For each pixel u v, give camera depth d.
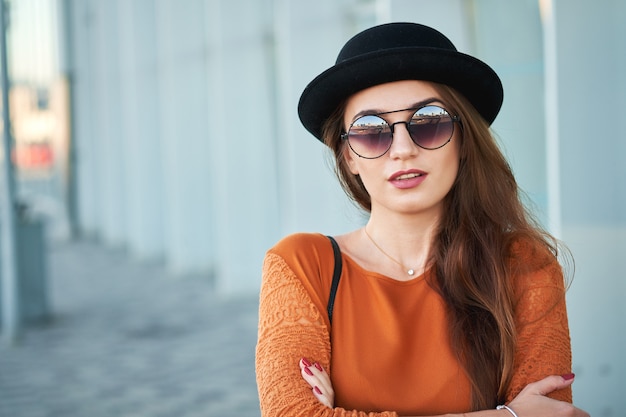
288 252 1.86
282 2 8.70
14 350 7.19
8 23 7.61
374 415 1.68
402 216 1.87
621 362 3.57
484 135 1.86
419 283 1.85
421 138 1.79
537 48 4.18
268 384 1.75
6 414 5.09
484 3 4.26
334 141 1.95
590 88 3.56
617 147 3.57
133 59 13.80
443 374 1.76
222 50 9.06
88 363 6.54
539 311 1.85
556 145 3.58
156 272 12.47
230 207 9.29
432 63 1.76
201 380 5.82
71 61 19.95
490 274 1.81
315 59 6.26
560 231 3.57
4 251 7.69
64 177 20.45
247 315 8.35
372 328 1.80
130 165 15.16
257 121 9.15
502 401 1.78
